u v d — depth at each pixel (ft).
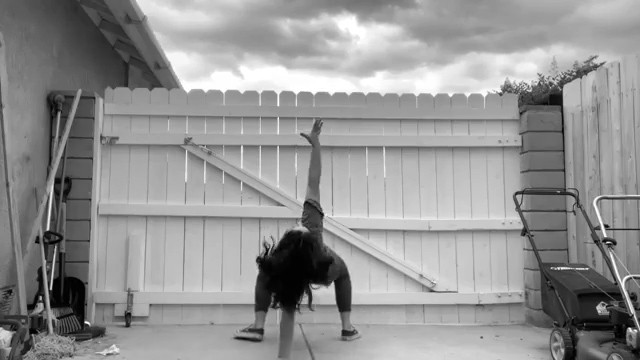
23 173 15.51
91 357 13.26
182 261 17.22
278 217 17.30
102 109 17.30
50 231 14.90
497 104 18.25
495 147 18.07
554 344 13.24
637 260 14.43
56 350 13.00
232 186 17.47
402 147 17.83
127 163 17.33
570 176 17.49
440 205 17.79
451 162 17.94
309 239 8.39
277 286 8.14
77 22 20.84
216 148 17.47
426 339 15.40
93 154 16.90
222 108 17.49
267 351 13.93
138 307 16.92
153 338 15.24
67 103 17.07
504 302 17.58
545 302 14.16
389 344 14.79
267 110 17.56
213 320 17.16
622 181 15.03
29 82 16.12
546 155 17.70
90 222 16.74
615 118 15.35
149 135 17.26
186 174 17.43
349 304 15.20
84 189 16.78
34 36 16.69
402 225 17.51
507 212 17.90
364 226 17.44
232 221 17.43
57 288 15.24
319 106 17.72
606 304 12.43
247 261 17.33
